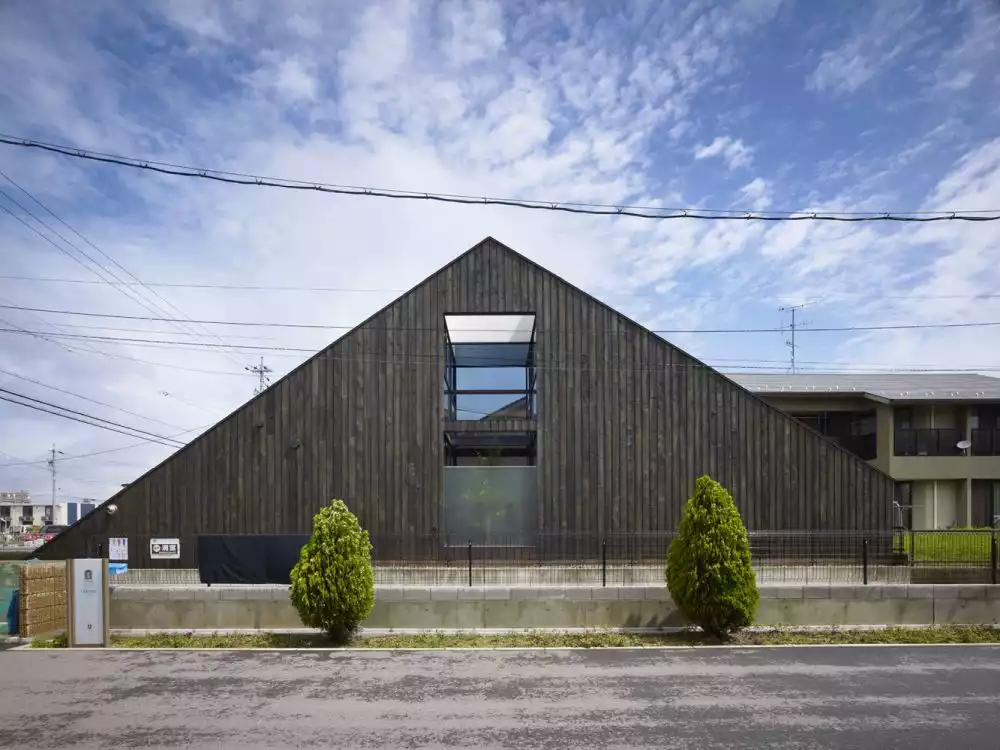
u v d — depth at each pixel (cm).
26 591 935
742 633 934
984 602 984
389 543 1372
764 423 1407
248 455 1394
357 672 760
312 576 881
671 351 1427
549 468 1395
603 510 1388
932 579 1168
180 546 1366
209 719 609
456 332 1542
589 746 543
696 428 1407
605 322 1430
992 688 691
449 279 1430
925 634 926
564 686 703
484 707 638
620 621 980
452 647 870
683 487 1395
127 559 1349
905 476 1936
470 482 1395
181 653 850
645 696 669
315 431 1400
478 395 1507
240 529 1376
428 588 995
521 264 1435
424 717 612
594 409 1411
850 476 1391
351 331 1421
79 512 5738
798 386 2089
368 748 542
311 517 1380
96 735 572
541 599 984
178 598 990
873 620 978
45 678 741
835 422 2083
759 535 1364
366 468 1393
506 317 1491
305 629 977
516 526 1380
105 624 887
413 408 1406
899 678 726
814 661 796
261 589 994
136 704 652
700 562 905
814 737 560
